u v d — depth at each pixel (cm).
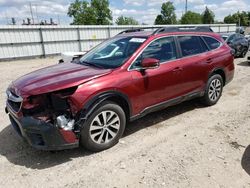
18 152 374
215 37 564
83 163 343
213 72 538
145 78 402
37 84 345
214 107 555
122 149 378
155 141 402
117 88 365
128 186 296
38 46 2106
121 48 435
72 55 916
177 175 313
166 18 6744
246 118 489
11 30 1934
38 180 310
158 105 439
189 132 432
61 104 328
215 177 309
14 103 356
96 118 352
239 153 362
